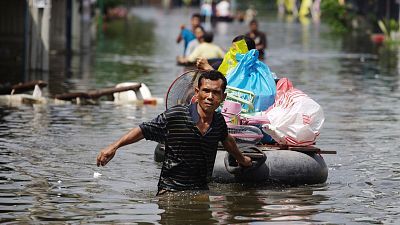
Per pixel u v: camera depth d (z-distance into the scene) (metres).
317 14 160.12
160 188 20.16
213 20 156.25
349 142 28.67
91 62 60.94
